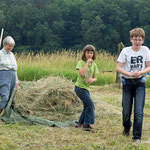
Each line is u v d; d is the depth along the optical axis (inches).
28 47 2158.0
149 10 2411.4
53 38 2244.1
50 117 249.0
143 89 195.3
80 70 211.2
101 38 2222.0
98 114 261.7
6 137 188.2
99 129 218.7
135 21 2461.9
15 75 245.1
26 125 220.7
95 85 522.3
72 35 2423.7
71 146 177.6
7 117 230.1
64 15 2534.5
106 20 2386.8
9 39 236.5
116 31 2331.4
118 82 447.2
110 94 402.6
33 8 2455.7
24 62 631.2
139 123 189.8
